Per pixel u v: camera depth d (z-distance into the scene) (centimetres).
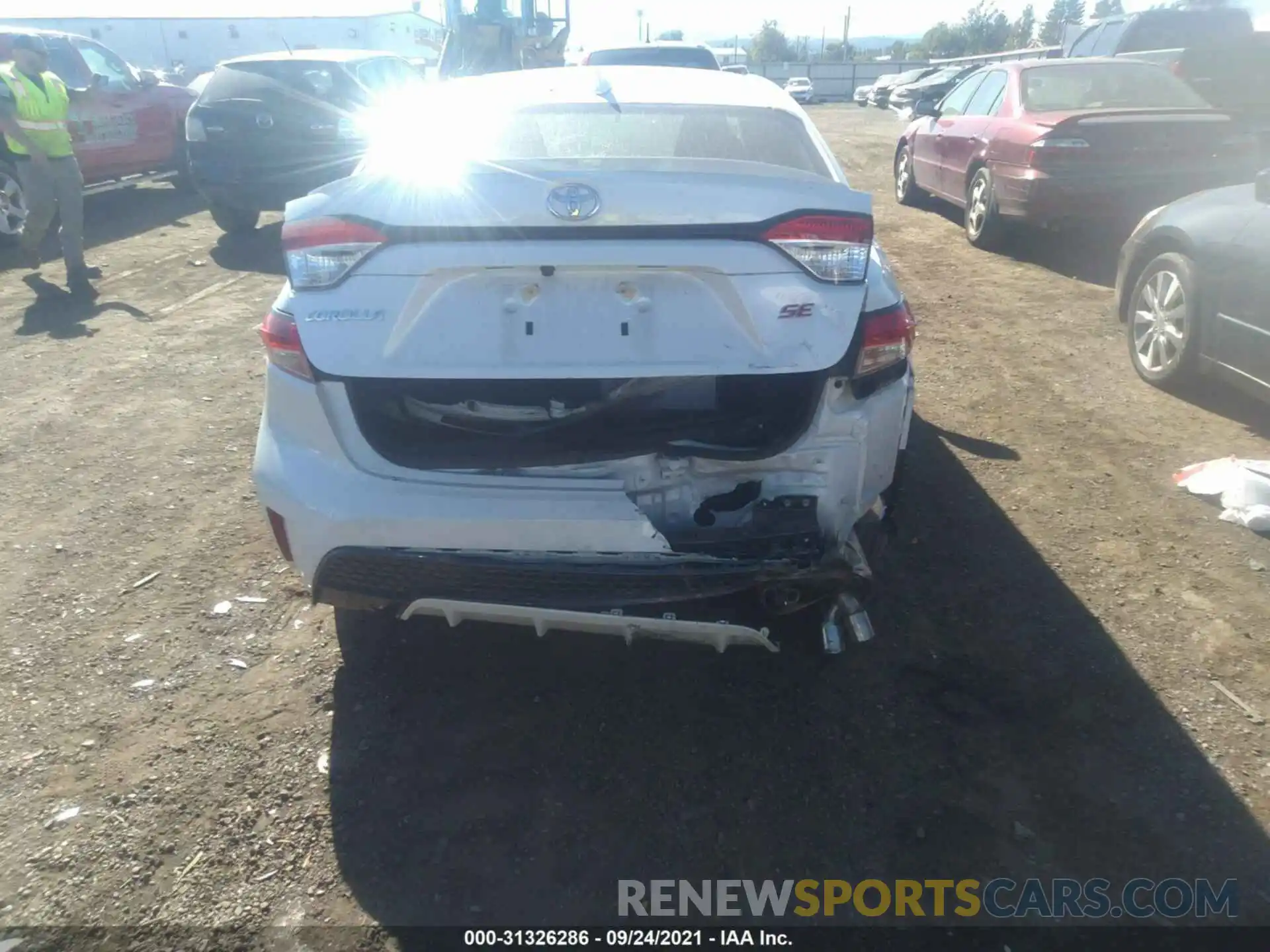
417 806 262
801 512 273
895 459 290
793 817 260
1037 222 794
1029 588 357
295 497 267
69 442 485
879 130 2261
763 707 299
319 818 258
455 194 250
